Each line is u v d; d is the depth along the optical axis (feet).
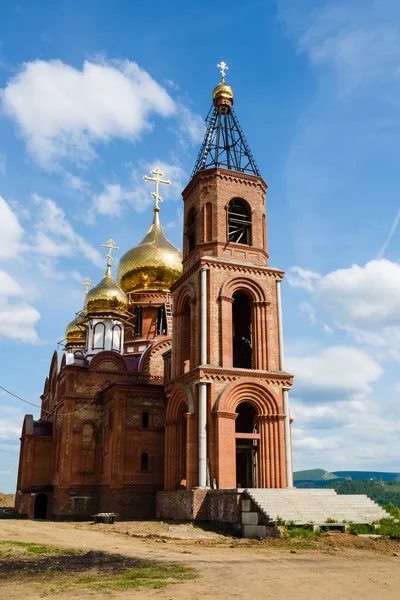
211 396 117.50
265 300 130.11
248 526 93.76
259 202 139.23
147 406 151.33
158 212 210.38
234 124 147.74
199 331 124.36
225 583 48.57
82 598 42.45
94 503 152.87
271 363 126.11
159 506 128.77
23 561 63.98
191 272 132.87
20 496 173.37
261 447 119.75
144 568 57.00
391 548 75.77
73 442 156.15
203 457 113.39
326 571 55.98
